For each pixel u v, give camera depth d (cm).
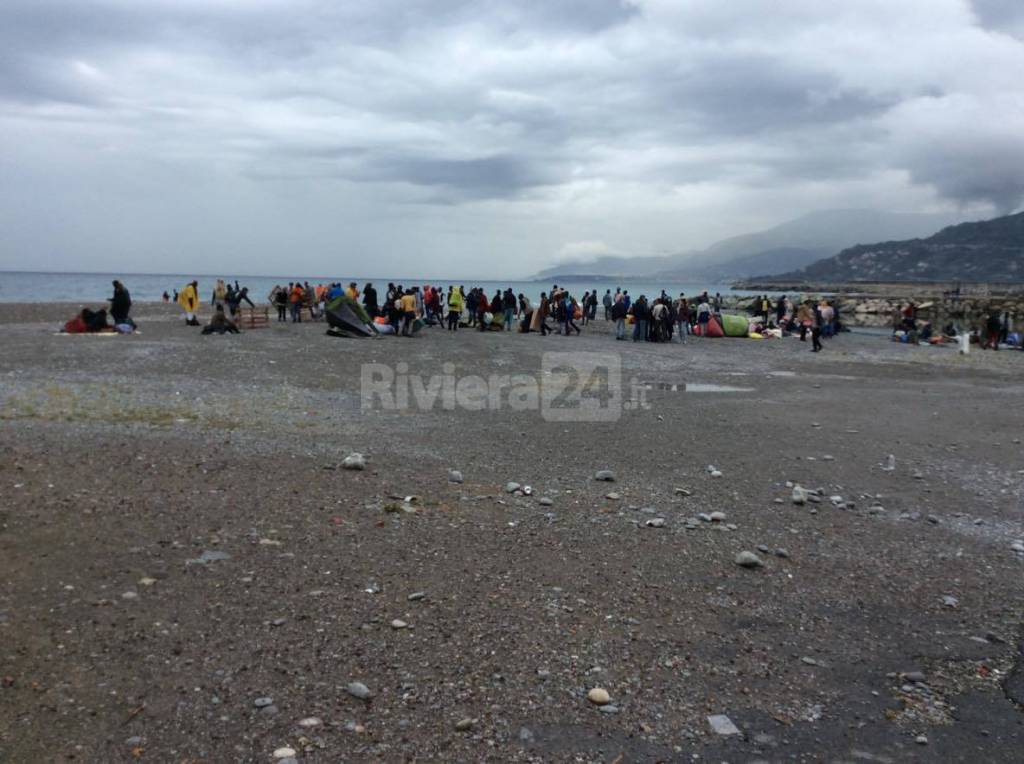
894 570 648
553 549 654
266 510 711
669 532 722
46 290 10219
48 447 906
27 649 431
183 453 917
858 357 2919
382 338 2755
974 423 1461
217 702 393
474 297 3494
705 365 2441
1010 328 4091
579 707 408
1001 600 591
